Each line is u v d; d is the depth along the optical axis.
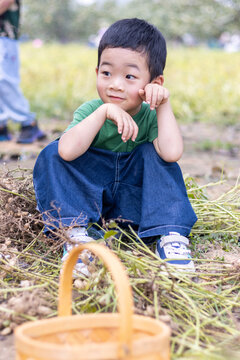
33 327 1.12
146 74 1.87
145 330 1.18
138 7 26.22
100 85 1.88
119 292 1.05
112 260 1.12
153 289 1.49
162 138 1.88
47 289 1.62
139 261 1.70
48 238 1.84
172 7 24.39
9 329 1.42
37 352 1.01
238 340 1.38
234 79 9.06
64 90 7.75
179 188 1.93
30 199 2.14
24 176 2.37
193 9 24.17
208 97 7.55
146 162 1.92
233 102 7.29
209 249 2.11
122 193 2.01
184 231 1.88
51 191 1.84
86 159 1.93
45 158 1.90
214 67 10.70
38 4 28.69
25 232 2.00
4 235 1.95
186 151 4.63
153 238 1.96
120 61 1.82
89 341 1.19
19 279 1.68
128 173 1.99
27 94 7.55
